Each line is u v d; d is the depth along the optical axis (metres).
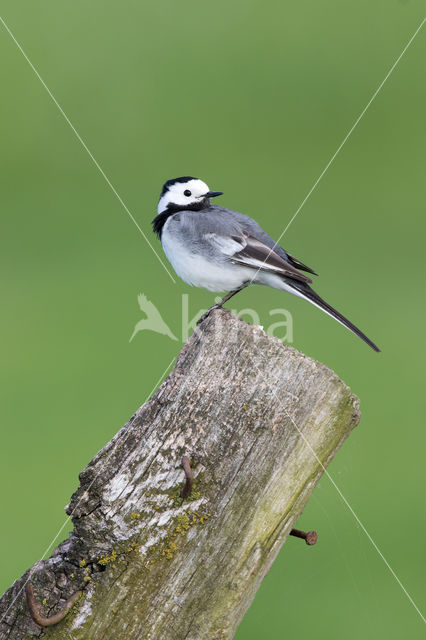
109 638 4.92
